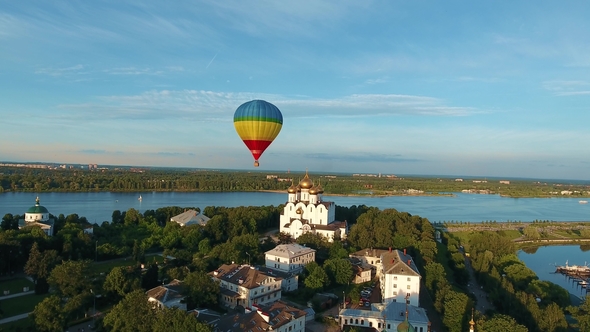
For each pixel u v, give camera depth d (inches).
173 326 4375.0
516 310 6387.8
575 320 6825.8
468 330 5452.8
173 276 6786.4
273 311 5211.6
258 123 6141.7
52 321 4813.0
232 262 7578.7
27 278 7381.9
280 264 7755.9
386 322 5457.7
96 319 5526.6
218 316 5300.2
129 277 6235.2
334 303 6565.0
